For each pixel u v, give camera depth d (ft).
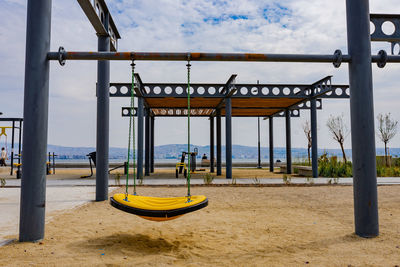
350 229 15.24
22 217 12.71
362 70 14.34
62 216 18.17
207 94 43.96
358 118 14.24
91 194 27.66
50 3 13.78
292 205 22.41
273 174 55.72
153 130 63.41
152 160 62.75
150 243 12.94
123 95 43.04
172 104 53.26
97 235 14.02
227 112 44.11
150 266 9.87
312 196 26.94
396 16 16.05
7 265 9.74
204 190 30.94
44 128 13.32
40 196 13.03
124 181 39.11
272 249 11.97
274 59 14.84
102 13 23.31
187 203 12.67
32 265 9.77
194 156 56.24
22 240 12.62
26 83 13.06
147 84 43.83
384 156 67.51
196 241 13.26
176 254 11.42
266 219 17.74
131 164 87.10
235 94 44.09
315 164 45.39
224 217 18.30
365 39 14.47
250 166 97.45
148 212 11.99
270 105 54.80
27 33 13.25
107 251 11.59
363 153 14.05
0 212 19.06
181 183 35.91
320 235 14.10
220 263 10.30
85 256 10.86
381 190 31.07
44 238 13.26
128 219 17.71
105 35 24.14
